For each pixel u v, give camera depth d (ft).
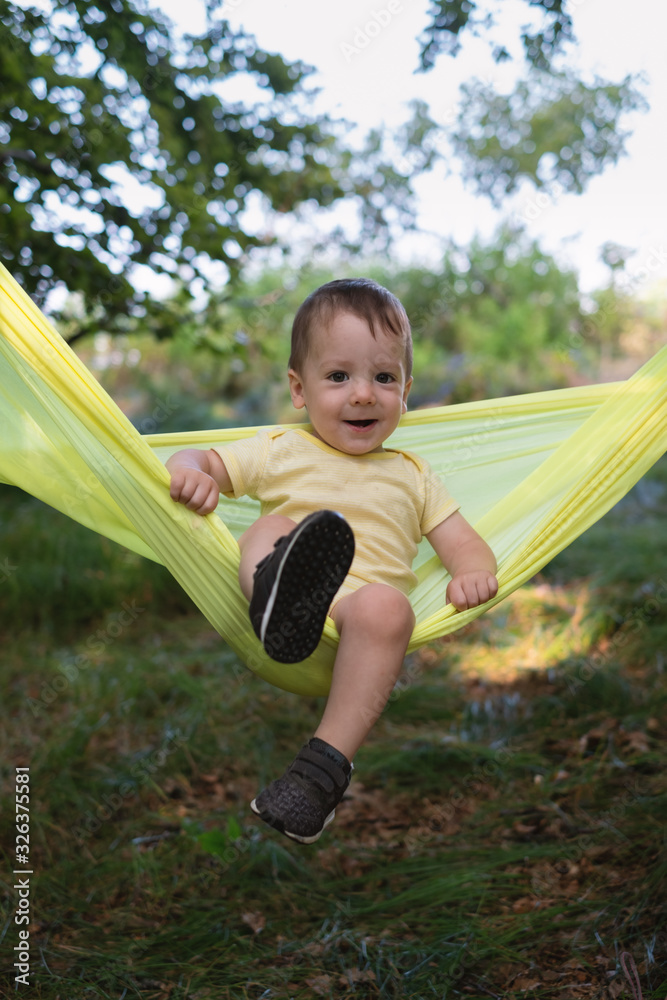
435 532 7.59
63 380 6.44
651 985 7.45
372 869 10.39
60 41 11.69
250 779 12.67
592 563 21.44
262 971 8.38
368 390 6.88
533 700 14.44
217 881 10.11
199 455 7.18
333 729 5.95
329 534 5.49
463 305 38.93
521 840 10.62
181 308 15.78
